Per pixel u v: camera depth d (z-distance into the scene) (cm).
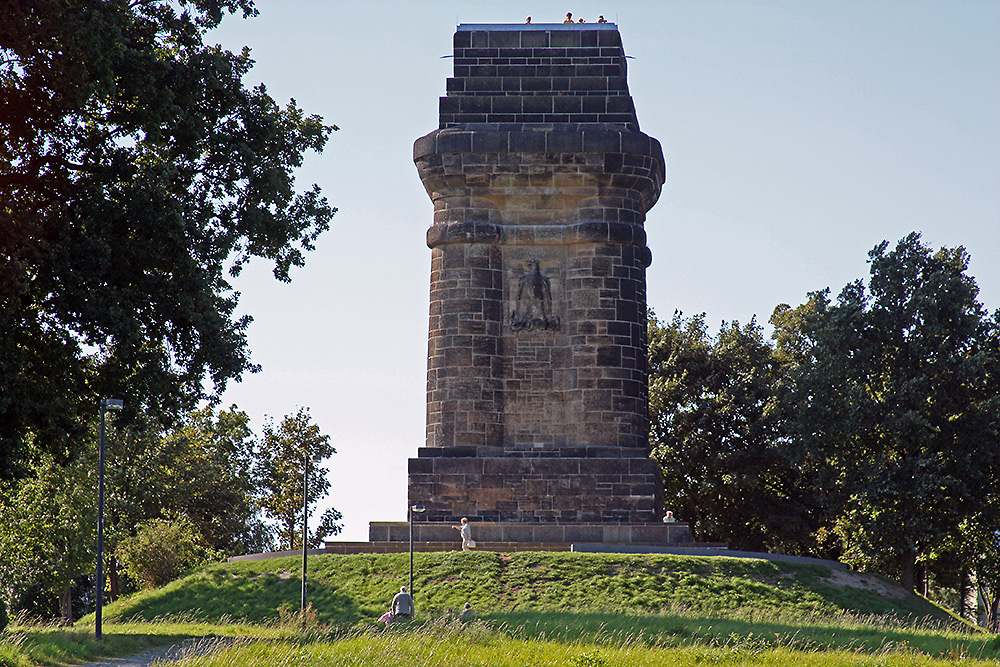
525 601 5112
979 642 3538
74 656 3412
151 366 3694
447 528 5962
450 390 6109
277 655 2930
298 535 9419
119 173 3534
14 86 3366
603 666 2856
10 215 3344
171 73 3700
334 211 4291
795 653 3216
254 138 3934
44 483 5959
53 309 3491
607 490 6006
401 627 3606
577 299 6162
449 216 6216
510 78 6331
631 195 6241
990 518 6294
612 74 6338
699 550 5800
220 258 3859
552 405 6144
